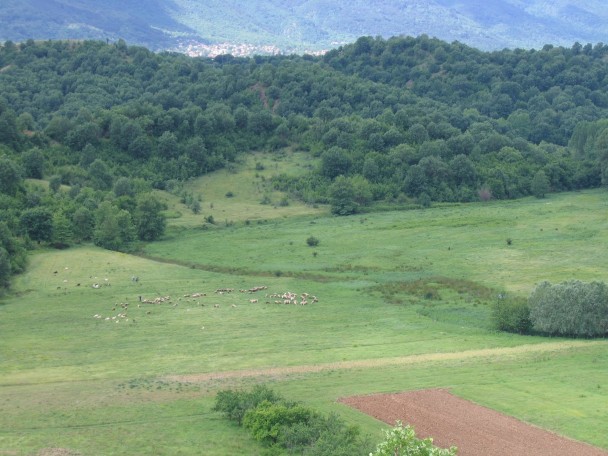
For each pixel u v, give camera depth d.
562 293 110.38
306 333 113.06
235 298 135.00
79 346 107.75
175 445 69.88
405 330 113.75
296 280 146.50
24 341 110.00
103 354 103.75
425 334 111.50
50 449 68.69
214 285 144.00
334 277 148.12
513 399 81.38
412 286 139.62
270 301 132.75
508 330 114.25
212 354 102.88
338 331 113.88
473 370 92.62
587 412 77.00
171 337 112.19
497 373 91.12
